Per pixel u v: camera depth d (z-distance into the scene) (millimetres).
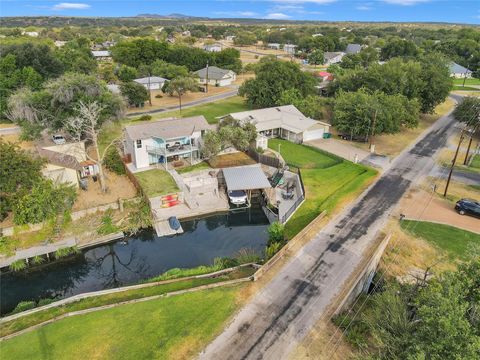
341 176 51250
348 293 28562
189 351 23609
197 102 97188
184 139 54062
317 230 37531
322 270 31312
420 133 72062
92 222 40844
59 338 24766
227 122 61500
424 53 160000
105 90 60688
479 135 69000
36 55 81688
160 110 87812
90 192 46750
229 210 45844
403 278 32125
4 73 77000
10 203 37531
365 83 80562
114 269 36219
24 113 55531
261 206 48156
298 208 42812
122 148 58531
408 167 54531
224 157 56281
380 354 18812
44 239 37906
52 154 47969
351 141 66562
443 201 44219
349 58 133750
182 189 46344
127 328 25406
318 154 59812
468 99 72812
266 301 27781
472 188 47750
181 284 30875
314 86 88625
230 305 27375
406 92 79125
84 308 27859
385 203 43406
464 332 16312
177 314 26562
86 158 54031
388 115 62219
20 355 23547
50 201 38688
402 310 21219
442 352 16094
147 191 45438
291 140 66000
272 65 85500
